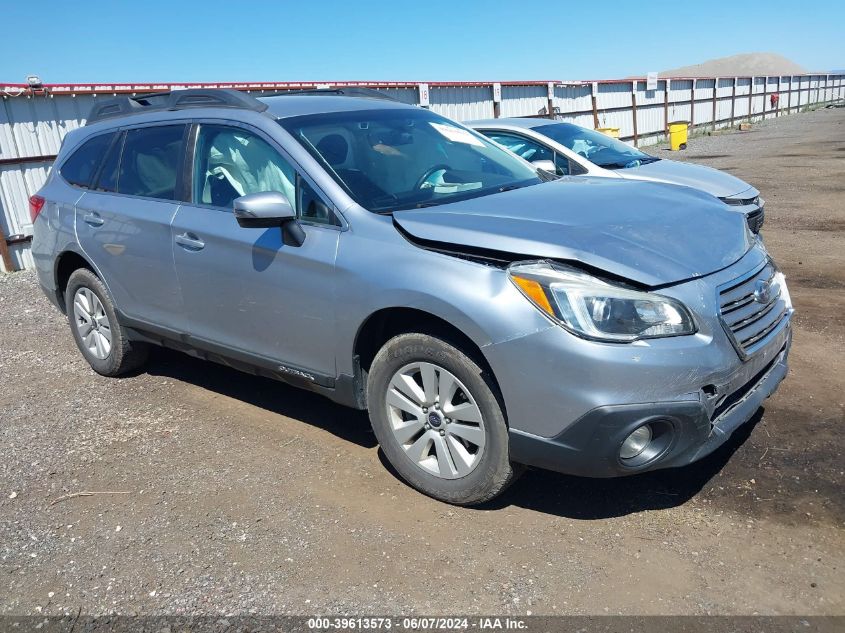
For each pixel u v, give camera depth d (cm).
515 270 303
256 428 447
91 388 531
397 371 348
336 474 385
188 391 514
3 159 1062
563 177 459
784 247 867
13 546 339
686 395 293
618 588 286
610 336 288
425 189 393
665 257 309
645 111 3020
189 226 425
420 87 1797
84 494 381
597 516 334
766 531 315
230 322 416
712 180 749
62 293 565
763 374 353
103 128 521
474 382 318
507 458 321
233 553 323
